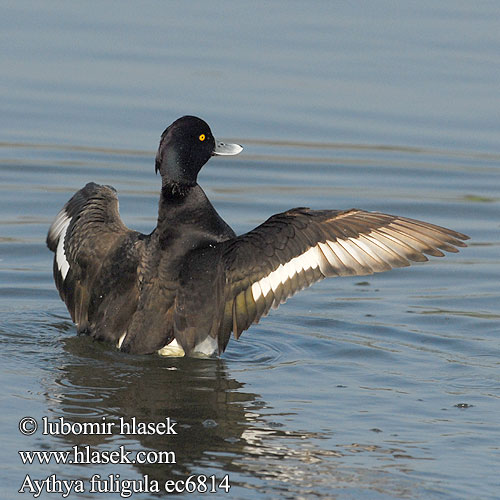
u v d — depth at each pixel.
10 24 25.03
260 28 25.48
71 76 21.91
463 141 19.70
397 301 13.09
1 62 22.47
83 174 17.86
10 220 15.83
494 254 15.16
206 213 10.55
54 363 10.22
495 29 25.73
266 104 20.83
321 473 7.85
